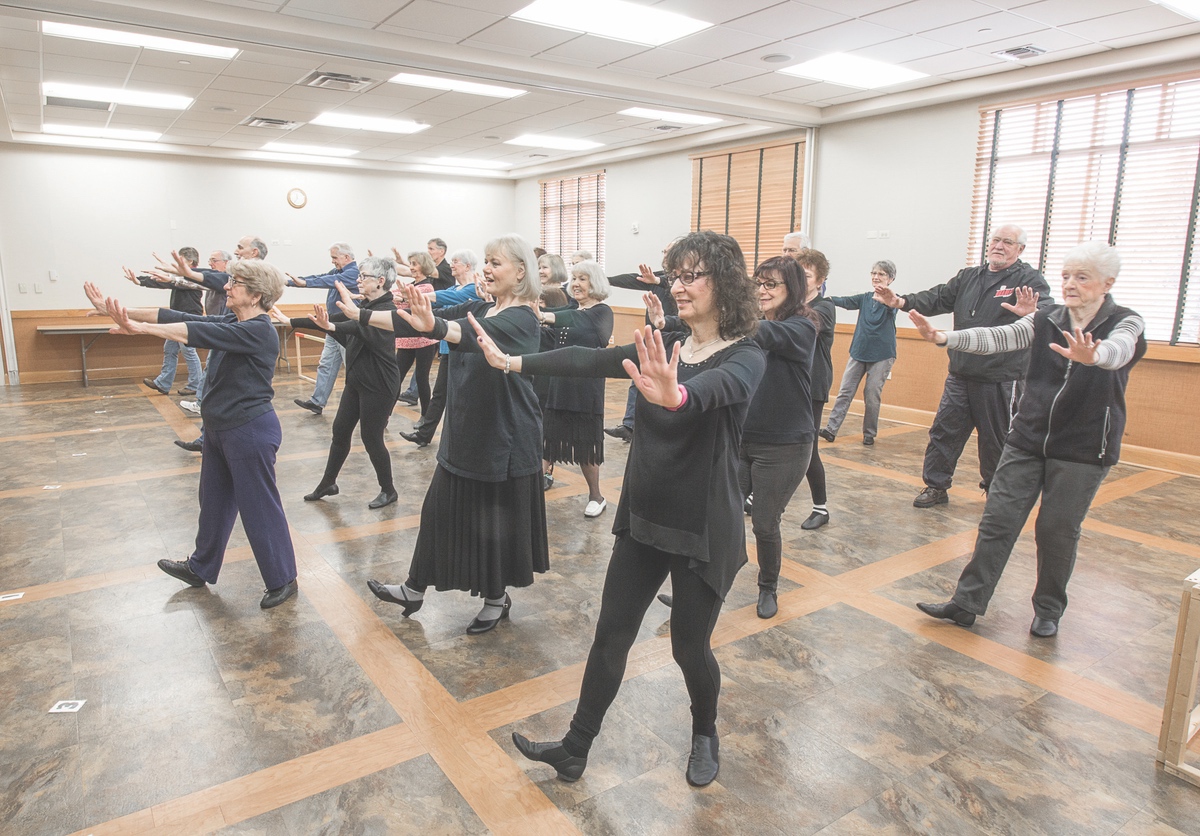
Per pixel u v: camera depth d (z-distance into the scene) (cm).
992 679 261
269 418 301
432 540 278
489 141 948
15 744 219
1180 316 561
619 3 463
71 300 936
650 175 1004
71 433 634
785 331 270
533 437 275
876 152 743
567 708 241
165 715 235
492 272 254
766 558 302
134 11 448
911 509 450
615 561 193
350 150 1012
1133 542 400
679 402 151
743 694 250
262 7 470
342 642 283
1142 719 239
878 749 222
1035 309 298
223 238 1027
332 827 188
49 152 904
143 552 371
